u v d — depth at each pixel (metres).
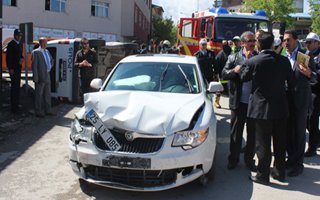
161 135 4.48
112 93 5.29
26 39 11.01
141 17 46.81
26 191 4.92
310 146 6.74
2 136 7.48
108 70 11.60
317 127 6.65
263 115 5.08
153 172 4.48
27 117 9.22
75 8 34.19
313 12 34.44
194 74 6.18
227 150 6.98
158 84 5.91
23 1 31.28
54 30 33.09
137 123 4.56
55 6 33.16
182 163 4.49
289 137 5.84
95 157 4.55
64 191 4.93
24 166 5.84
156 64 6.36
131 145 4.51
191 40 15.26
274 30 15.08
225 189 5.12
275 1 33.69
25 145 6.95
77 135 4.78
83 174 4.75
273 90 5.04
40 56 9.11
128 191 4.96
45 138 7.44
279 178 5.46
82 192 4.91
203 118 4.92
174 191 4.99
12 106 9.40
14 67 9.24
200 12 15.66
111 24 36.59
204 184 5.01
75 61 10.23
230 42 11.13
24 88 12.15
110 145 4.52
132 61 6.49
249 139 5.79
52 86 11.52
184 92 5.76
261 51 5.10
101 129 4.58
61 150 6.67
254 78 5.11
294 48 5.92
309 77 5.65
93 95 5.26
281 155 5.39
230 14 13.95
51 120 9.01
